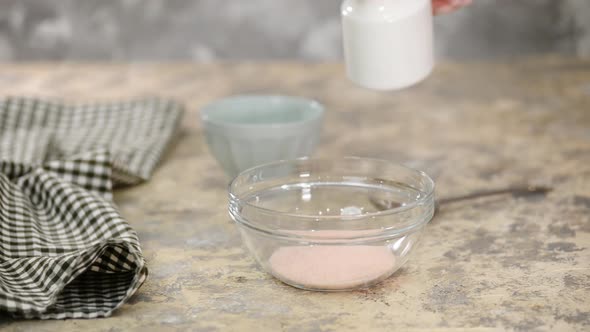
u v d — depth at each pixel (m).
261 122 1.25
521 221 1.07
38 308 0.89
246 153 1.16
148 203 1.14
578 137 1.35
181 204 1.14
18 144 1.25
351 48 1.04
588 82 1.64
